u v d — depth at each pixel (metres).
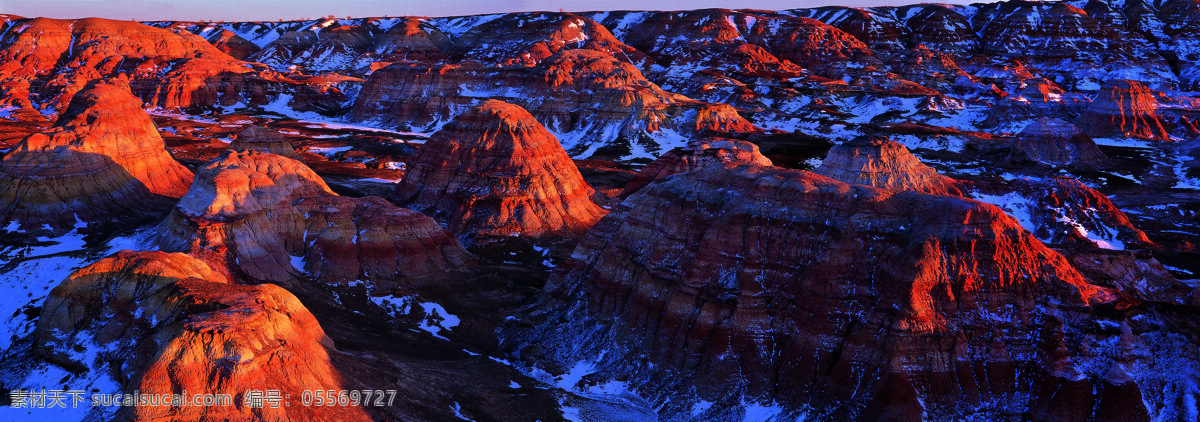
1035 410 30.50
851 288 33.59
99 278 36.66
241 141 87.00
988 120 129.88
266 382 28.41
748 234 36.47
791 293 34.97
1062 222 60.56
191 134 123.81
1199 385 30.58
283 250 48.72
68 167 60.69
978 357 31.36
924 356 31.19
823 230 35.47
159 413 26.98
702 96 157.88
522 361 39.41
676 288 37.28
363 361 33.97
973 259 32.47
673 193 41.41
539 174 63.75
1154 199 79.25
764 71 181.75
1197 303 37.59
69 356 34.28
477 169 64.12
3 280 47.66
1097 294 32.94
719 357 34.56
